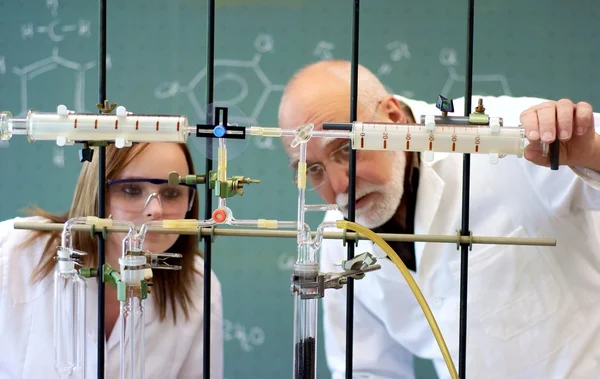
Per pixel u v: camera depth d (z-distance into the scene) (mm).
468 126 1005
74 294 1042
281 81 2844
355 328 2041
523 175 1664
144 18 2818
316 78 1531
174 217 1484
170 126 998
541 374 1736
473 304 1759
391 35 2828
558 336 1720
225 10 2826
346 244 1069
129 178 1453
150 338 1608
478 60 2826
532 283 1723
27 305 1577
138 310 1025
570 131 956
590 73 2811
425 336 1884
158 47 2826
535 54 2816
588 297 1733
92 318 1548
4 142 1014
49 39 2830
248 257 2859
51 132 998
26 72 2838
